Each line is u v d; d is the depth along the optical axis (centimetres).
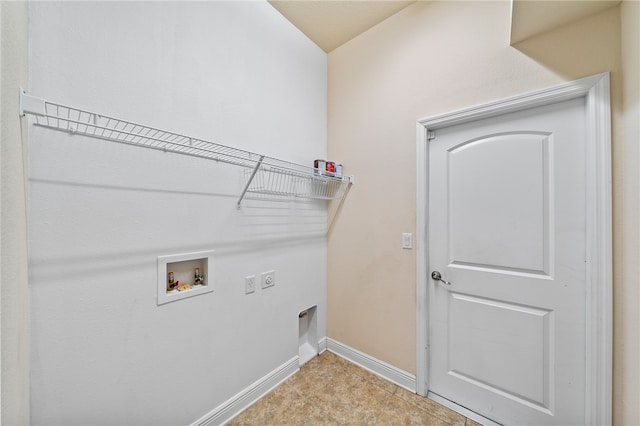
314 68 204
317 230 205
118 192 101
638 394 94
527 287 131
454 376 154
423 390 160
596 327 109
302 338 204
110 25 98
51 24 85
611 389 106
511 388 136
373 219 186
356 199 196
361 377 178
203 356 130
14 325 59
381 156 182
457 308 154
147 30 109
